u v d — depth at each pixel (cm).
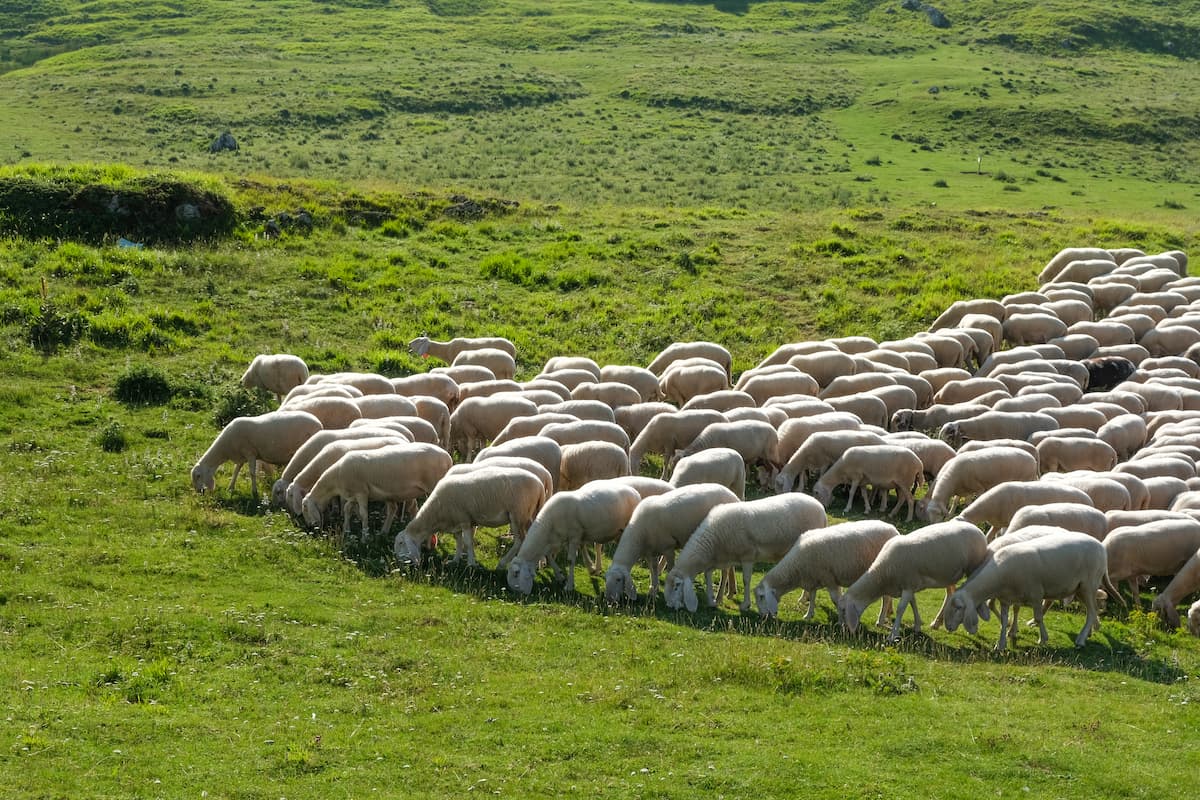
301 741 1257
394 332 3353
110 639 1509
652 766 1211
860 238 4434
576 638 1600
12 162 6094
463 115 8869
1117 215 5594
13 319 3008
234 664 1466
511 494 1861
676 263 4081
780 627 1689
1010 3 14575
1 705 1298
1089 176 7100
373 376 2553
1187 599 1884
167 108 8294
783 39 12850
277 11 13950
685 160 7200
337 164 6581
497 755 1238
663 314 3653
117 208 3791
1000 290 3862
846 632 1678
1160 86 10506
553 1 15525
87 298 3216
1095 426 2547
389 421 2239
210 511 2053
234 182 4375
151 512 2031
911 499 2256
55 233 3684
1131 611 1817
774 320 3669
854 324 3634
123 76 9656
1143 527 1823
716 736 1284
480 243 4241
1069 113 8769
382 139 7750
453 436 2523
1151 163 7712
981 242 4484
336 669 1457
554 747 1253
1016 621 1698
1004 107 8950
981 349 3209
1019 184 6662
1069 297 3516
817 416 2447
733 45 12369
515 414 2395
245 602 1661
